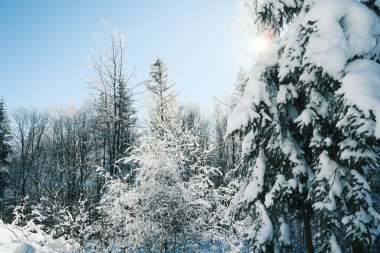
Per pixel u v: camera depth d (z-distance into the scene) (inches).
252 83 260.4
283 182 248.7
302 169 247.6
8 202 1493.6
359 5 228.5
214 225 369.4
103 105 761.6
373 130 192.5
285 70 245.0
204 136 1497.3
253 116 250.5
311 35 224.5
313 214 270.8
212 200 387.9
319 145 234.5
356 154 209.0
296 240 394.0
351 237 214.1
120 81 738.8
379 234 210.2
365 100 193.8
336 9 226.1
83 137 1314.0
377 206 354.0
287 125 259.9
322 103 235.6
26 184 1551.4
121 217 373.4
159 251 371.6
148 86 1046.4
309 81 228.4
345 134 214.5
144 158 399.2
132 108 759.7
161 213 356.2
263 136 270.8
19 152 1831.9
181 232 362.9
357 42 217.0
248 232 259.1
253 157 283.6
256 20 287.1
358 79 204.2
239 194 287.1
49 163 1405.0
